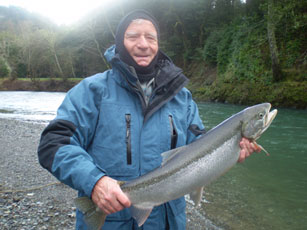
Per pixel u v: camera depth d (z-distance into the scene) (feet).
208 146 7.57
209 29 119.44
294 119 45.96
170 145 7.23
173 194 7.10
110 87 7.14
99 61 174.50
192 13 126.62
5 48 202.80
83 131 6.62
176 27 137.18
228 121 8.03
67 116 6.50
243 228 14.25
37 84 167.12
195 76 115.65
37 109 72.95
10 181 20.70
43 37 178.29
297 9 67.10
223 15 121.80
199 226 14.52
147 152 6.88
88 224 6.34
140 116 7.04
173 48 136.15
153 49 7.54
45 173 22.71
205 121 47.44
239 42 84.84
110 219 6.64
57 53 177.68
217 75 97.30
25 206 16.17
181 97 8.13
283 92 62.69
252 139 8.08
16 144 33.86
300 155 26.45
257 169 22.91
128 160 6.72
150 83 7.54
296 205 16.61
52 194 18.10
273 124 42.01
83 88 6.98
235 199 17.61
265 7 68.13
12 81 174.09
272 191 18.53
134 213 6.73
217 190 18.88
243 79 77.41
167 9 127.85
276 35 73.51
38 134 40.32
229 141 7.81
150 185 6.80
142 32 7.41
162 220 7.08
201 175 7.40
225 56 92.63
